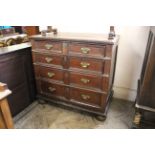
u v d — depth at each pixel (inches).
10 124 35.5
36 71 68.5
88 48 53.2
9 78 60.3
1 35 73.4
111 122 63.9
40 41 61.2
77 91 63.0
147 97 49.9
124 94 78.5
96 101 61.3
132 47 68.0
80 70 58.1
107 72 53.7
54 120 65.4
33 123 63.4
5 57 56.7
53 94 69.9
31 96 74.8
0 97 30.7
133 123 55.8
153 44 43.3
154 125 54.2
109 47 50.1
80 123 63.6
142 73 60.3
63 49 57.7
